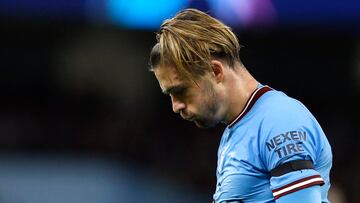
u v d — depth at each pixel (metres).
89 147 30.77
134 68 36.06
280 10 26.31
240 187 9.57
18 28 36.56
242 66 9.96
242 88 9.80
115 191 25.69
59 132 32.34
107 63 36.31
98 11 26.03
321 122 36.72
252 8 25.86
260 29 29.89
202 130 30.73
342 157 32.38
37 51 36.97
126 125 31.48
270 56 37.03
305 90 37.50
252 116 9.66
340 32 34.91
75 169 25.39
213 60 9.53
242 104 9.79
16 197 24.72
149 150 30.33
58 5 25.91
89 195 25.28
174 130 32.47
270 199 9.45
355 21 26.94
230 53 9.66
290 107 9.52
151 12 25.34
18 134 32.50
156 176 27.59
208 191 28.50
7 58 36.97
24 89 36.91
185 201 27.62
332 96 37.69
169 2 25.12
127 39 36.19
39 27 36.50
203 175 29.11
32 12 26.47
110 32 36.16
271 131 9.34
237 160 9.62
